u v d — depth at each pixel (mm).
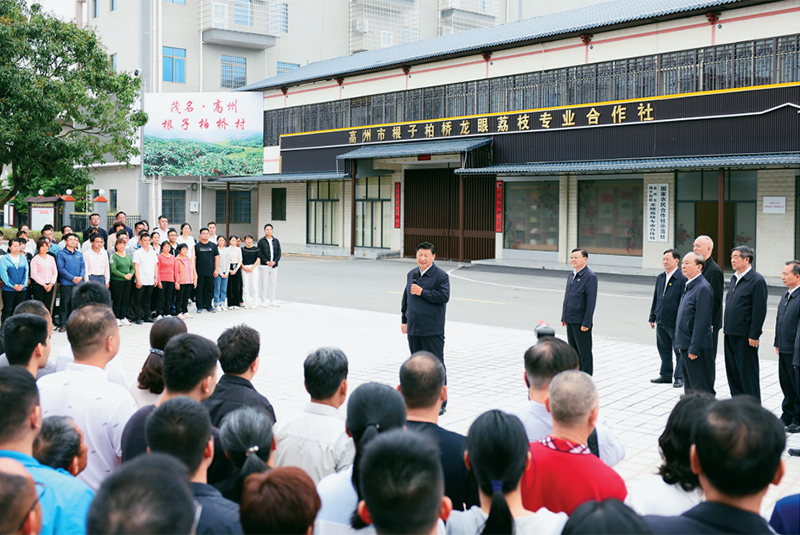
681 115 20406
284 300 16578
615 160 21938
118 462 3631
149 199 35750
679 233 21719
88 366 3758
